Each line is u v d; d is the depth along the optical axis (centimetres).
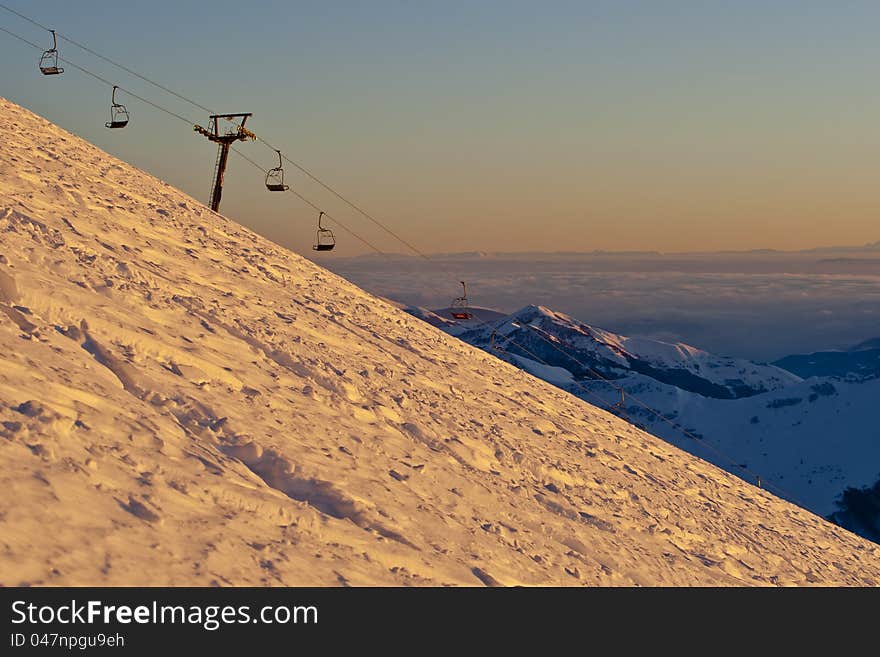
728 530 2231
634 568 1526
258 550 880
